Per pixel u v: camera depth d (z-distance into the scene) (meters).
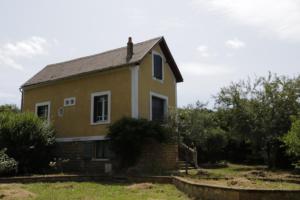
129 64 21.39
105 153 22.05
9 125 19.98
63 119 24.56
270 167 27.16
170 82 25.02
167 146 22.36
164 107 24.00
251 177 17.09
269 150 27.69
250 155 34.56
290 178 16.84
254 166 30.75
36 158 20.95
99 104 23.00
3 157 18.23
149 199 12.09
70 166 23.39
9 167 18.11
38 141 20.94
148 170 20.45
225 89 31.09
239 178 16.27
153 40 23.91
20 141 19.98
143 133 19.81
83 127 23.27
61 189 14.62
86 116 23.25
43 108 26.28
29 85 26.92
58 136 24.48
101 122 22.34
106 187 15.34
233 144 36.25
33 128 20.91
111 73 22.52
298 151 13.94
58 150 24.25
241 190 10.80
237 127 28.11
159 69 24.05
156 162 21.34
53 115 25.27
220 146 32.22
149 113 22.33
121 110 21.64
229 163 35.00
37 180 17.19
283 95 27.28
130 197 12.55
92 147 22.55
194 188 12.61
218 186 11.51
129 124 19.92
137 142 19.88
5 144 19.58
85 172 21.53
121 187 15.35
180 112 20.36
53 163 20.69
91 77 23.50
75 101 24.09
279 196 10.66
